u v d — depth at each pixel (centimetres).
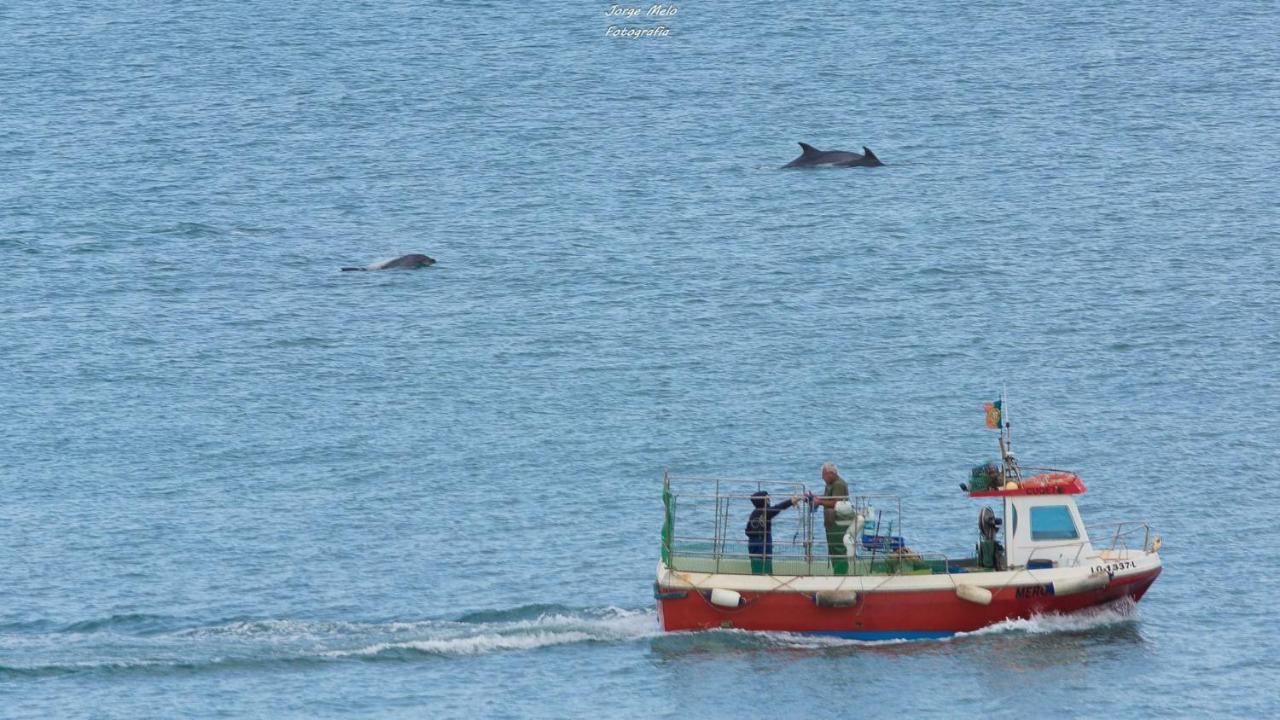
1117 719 19912
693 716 19988
